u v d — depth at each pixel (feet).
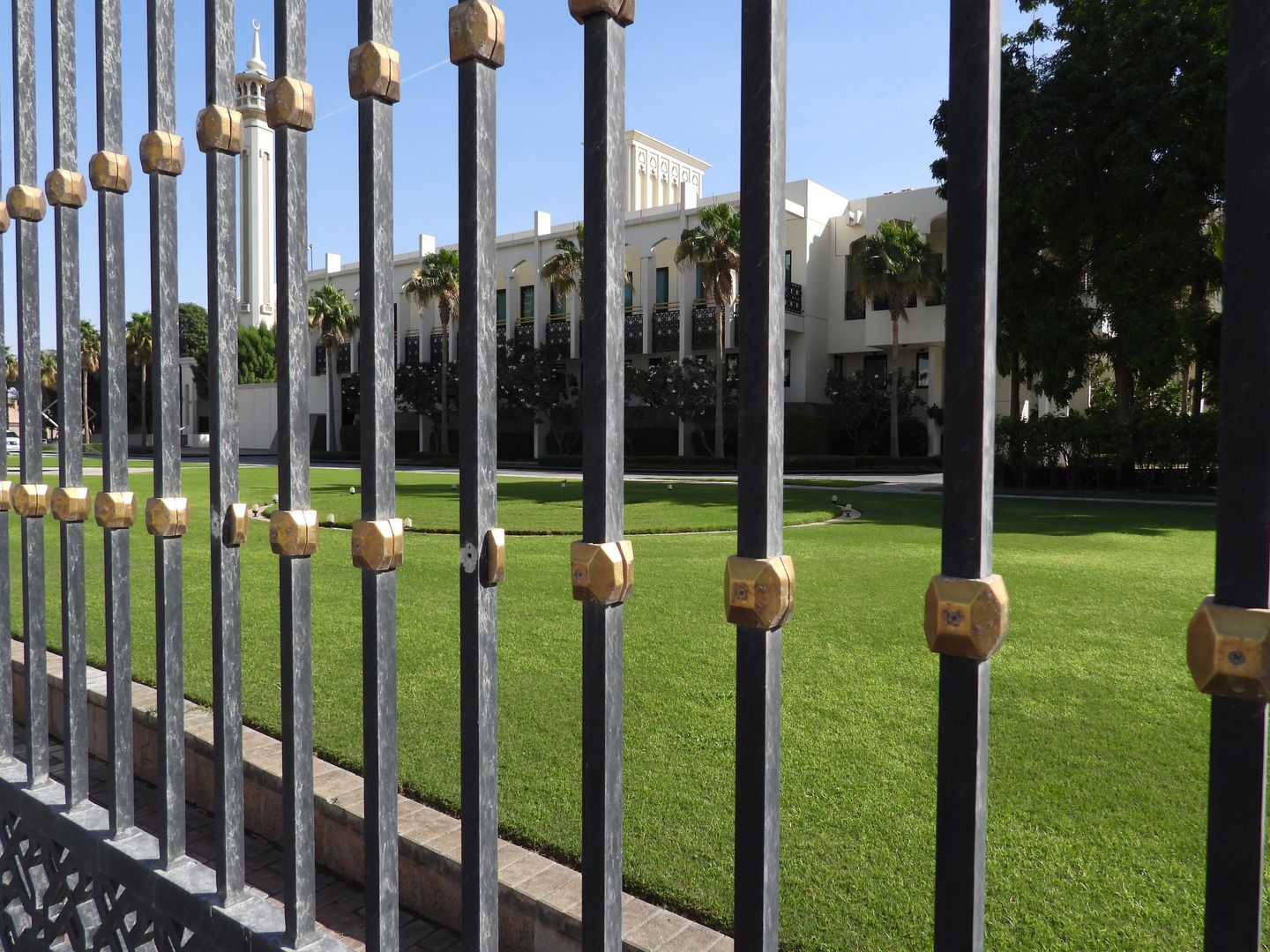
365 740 3.92
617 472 3.18
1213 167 66.23
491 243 3.60
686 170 190.29
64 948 5.91
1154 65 67.36
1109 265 70.13
